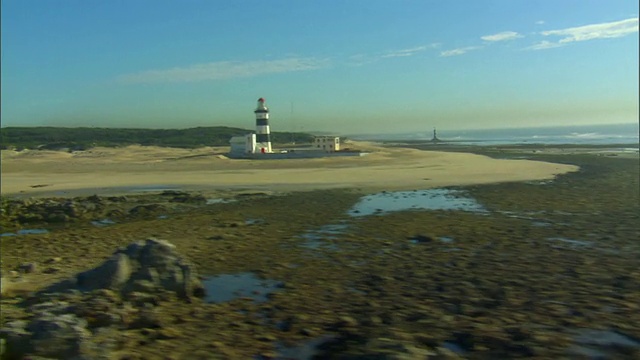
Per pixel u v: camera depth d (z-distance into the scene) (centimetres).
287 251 1447
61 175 4541
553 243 1459
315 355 740
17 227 2047
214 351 757
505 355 709
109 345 765
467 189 2884
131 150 8706
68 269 1280
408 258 1325
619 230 1622
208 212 2294
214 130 15012
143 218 2197
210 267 1284
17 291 1058
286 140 13400
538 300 951
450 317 870
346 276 1169
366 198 2598
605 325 813
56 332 744
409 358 688
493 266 1216
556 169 4044
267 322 882
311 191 2961
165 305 971
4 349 710
